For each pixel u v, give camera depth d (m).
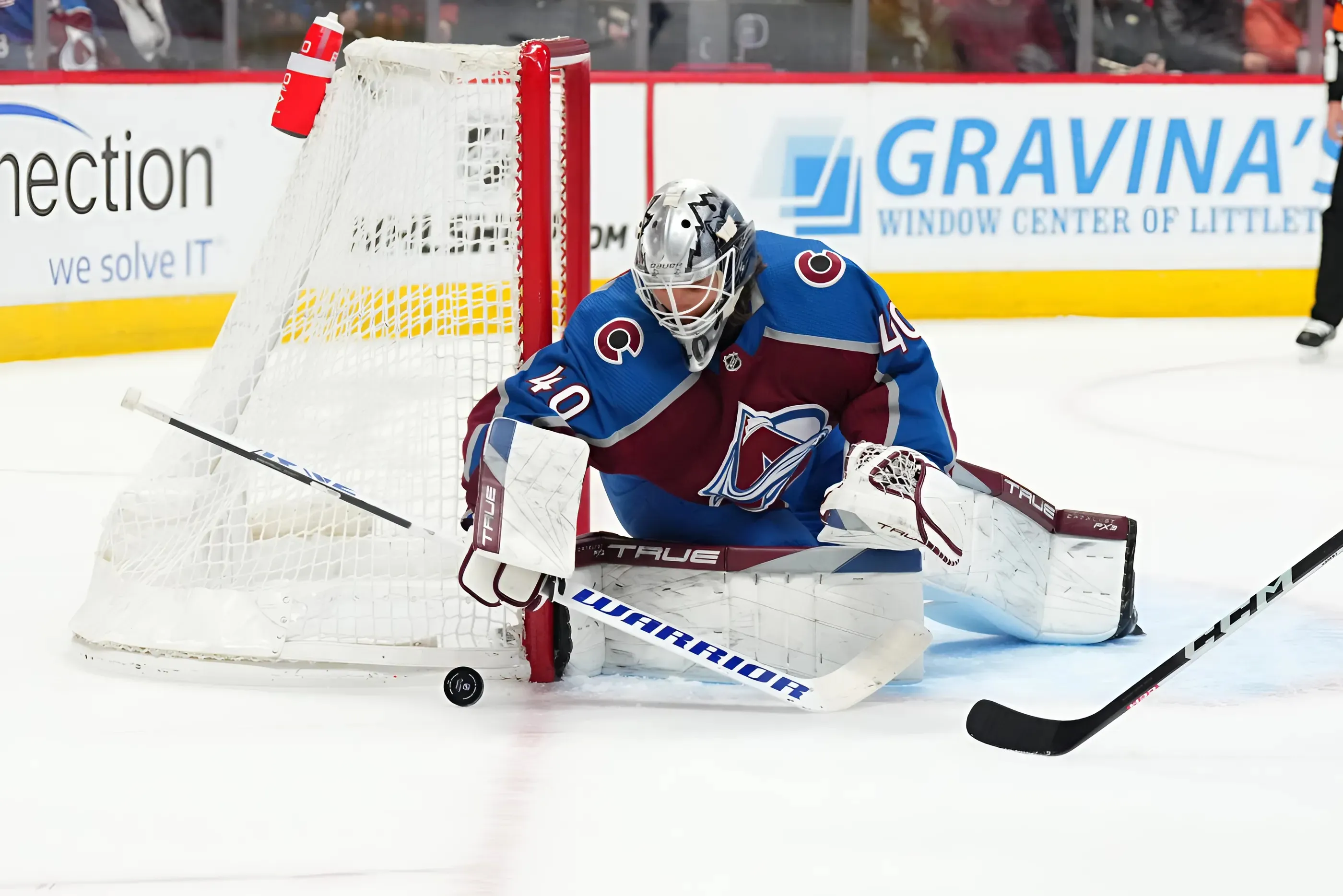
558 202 11.58
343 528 11.74
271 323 11.90
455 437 11.95
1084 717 9.72
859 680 10.50
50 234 30.03
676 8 36.44
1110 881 7.46
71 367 29.55
